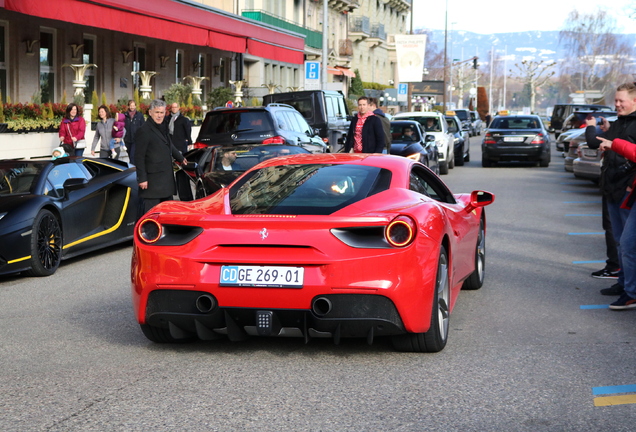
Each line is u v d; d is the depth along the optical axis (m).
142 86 25.41
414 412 4.11
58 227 8.80
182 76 32.28
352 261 4.67
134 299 5.12
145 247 5.01
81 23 18.81
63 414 4.11
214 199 5.45
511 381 4.64
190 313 4.91
